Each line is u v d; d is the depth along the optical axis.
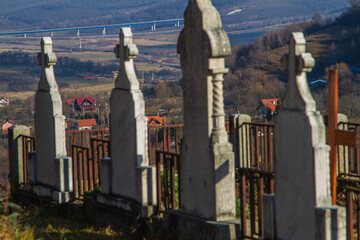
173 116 61.03
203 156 8.48
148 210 10.08
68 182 12.62
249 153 14.05
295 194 6.77
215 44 8.02
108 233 10.35
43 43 12.91
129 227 10.44
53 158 12.76
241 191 8.34
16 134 14.35
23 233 9.48
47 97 12.84
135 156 10.29
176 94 92.06
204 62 8.23
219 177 8.27
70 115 86.19
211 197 8.37
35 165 13.73
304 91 6.64
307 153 6.50
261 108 61.03
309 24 108.69
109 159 11.27
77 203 12.30
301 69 6.58
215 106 8.25
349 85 59.88
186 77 8.78
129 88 10.35
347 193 7.43
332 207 6.37
